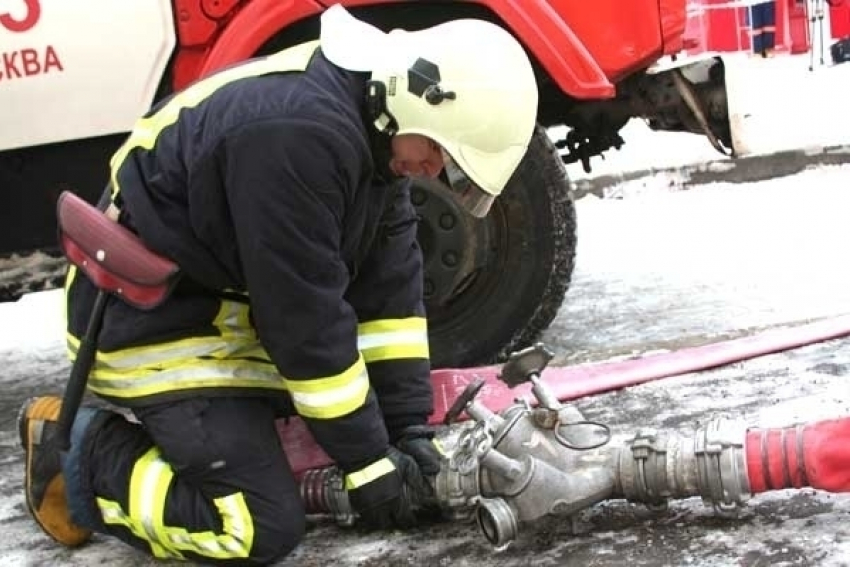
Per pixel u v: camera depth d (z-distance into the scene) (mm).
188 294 3377
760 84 14500
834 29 16047
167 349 3359
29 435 3580
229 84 3238
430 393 3668
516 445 3363
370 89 3160
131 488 3395
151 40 4648
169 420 3318
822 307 5824
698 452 3258
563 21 4789
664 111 5340
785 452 3195
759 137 10562
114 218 3398
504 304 5109
